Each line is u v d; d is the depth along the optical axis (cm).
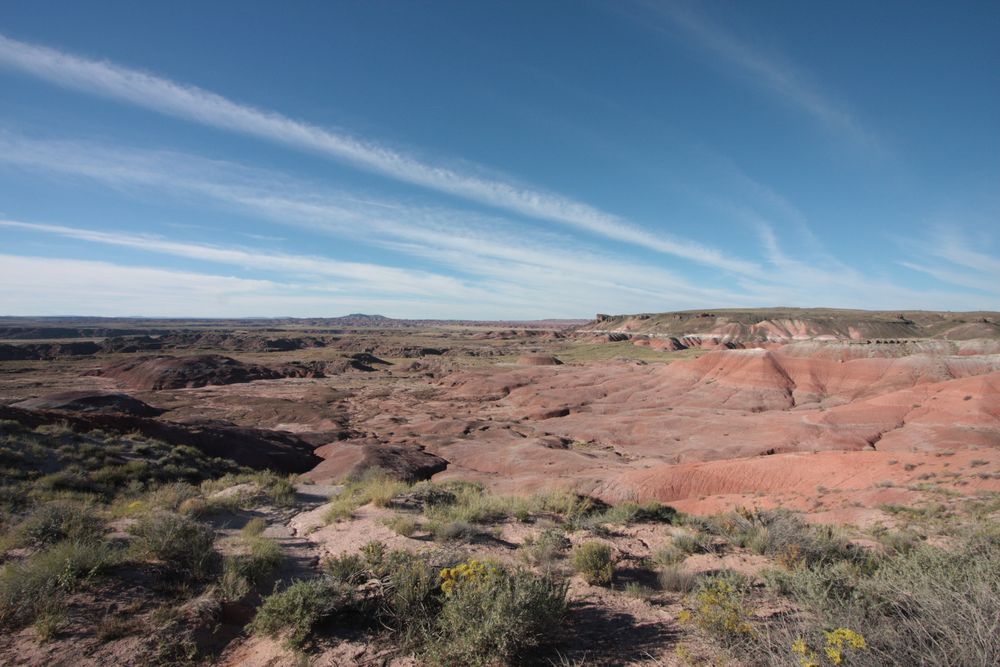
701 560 771
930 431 4250
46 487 1249
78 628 507
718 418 5434
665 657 454
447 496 1220
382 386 9106
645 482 3162
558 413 6538
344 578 620
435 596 557
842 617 422
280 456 3675
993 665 333
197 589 621
